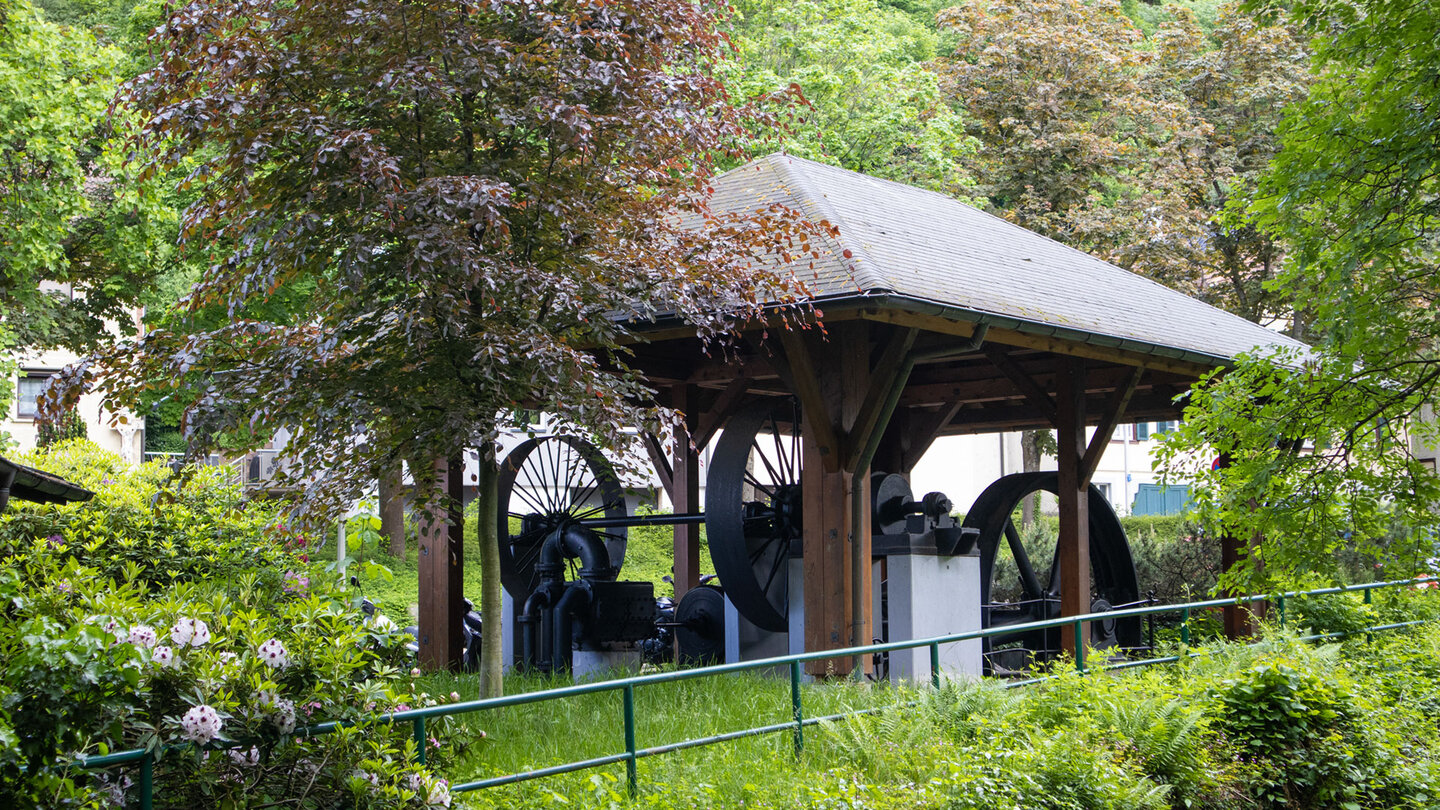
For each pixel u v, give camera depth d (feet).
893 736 24.91
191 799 16.44
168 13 25.25
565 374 25.72
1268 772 26.76
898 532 40.98
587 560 43.11
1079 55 91.61
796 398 41.29
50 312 65.31
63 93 58.85
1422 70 30.04
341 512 26.76
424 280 25.29
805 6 87.25
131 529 33.99
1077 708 26.68
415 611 63.98
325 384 25.36
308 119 23.76
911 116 86.28
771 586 40.81
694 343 44.68
